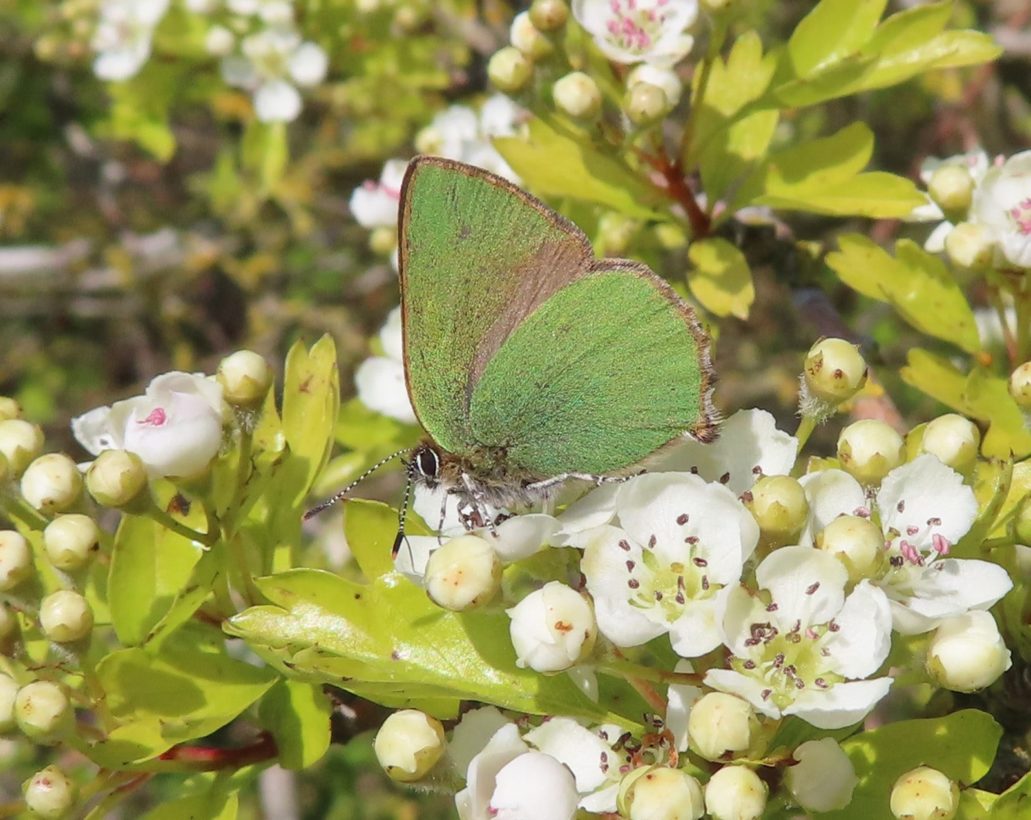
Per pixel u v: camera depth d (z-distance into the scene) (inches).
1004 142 10.0
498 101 7.0
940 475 5.4
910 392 8.1
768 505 5.2
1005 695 5.6
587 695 5.3
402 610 5.4
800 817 5.3
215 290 12.6
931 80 9.1
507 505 5.6
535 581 5.8
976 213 6.0
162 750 5.4
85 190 12.5
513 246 5.5
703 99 6.3
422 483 5.6
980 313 6.7
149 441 5.5
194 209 12.2
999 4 9.9
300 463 5.7
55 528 5.5
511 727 5.2
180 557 5.7
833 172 6.2
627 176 6.3
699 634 5.2
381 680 5.3
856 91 6.1
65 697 5.4
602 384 5.5
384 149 9.8
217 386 5.6
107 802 5.4
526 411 5.6
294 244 11.7
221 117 10.4
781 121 9.3
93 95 11.7
